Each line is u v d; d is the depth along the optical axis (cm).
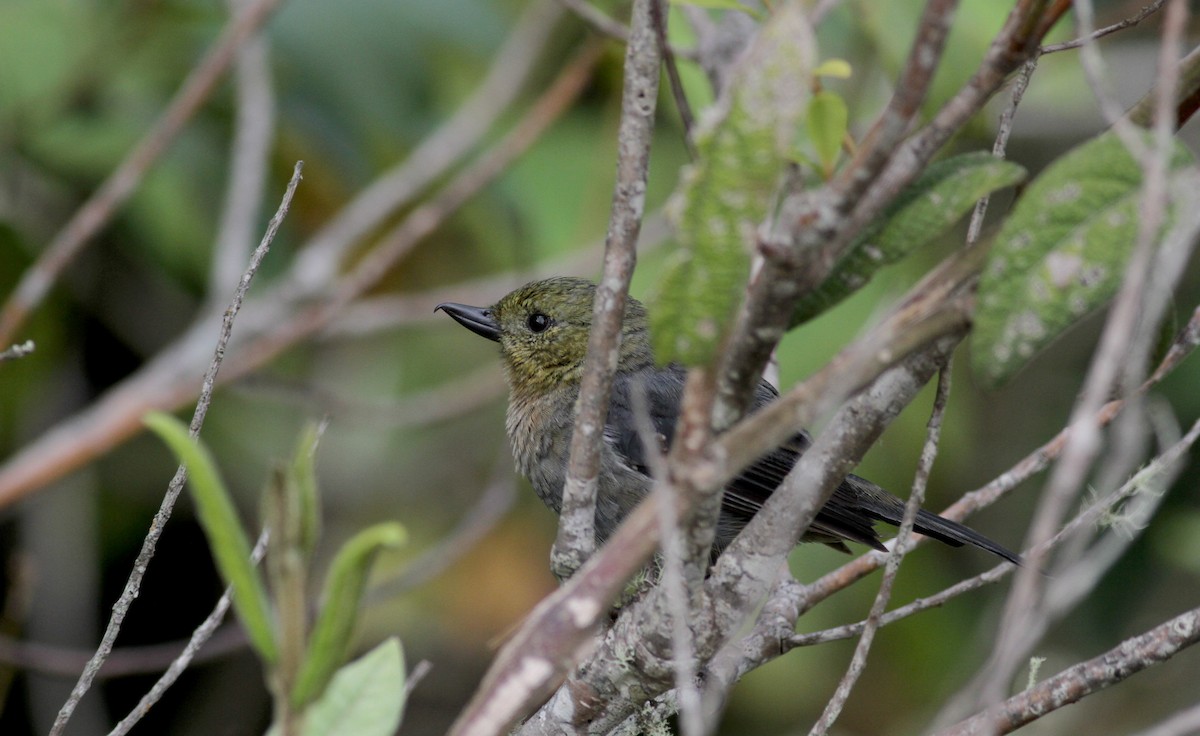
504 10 1329
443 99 1312
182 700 1256
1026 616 481
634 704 520
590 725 528
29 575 912
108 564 1255
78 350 1306
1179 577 1221
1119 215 378
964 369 1224
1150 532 1209
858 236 411
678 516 378
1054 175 382
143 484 1251
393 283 1353
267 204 1279
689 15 956
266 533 523
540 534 1295
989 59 372
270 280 1271
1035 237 382
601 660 512
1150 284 419
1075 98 1156
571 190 1288
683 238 360
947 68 892
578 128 1320
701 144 351
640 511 384
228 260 1096
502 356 1026
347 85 1261
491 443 1344
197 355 1080
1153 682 1199
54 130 1213
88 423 1038
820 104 398
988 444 1323
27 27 1165
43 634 1195
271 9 1027
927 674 1205
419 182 1148
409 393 1324
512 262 1334
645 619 495
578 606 380
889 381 449
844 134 420
